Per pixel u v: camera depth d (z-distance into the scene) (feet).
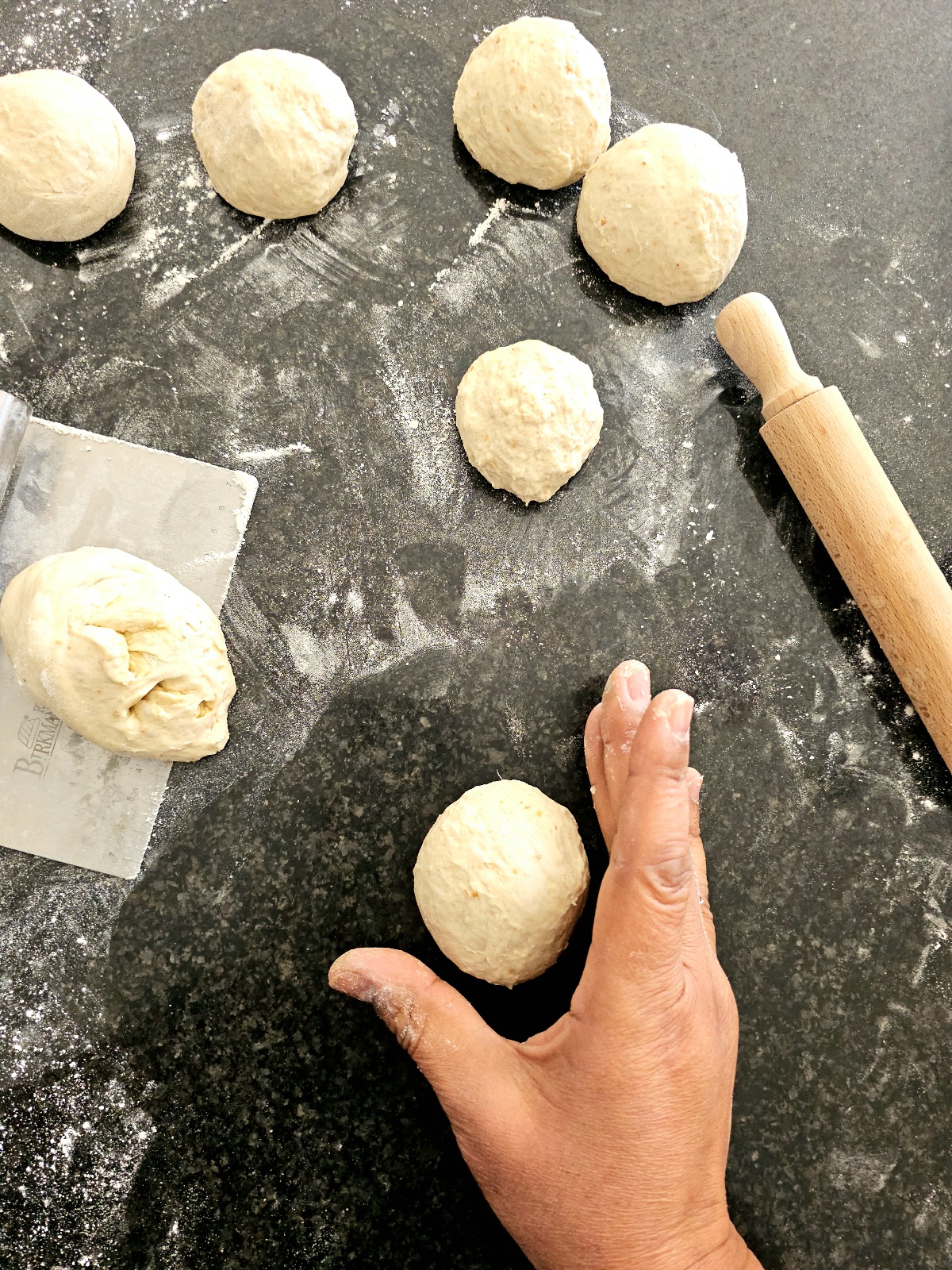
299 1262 0.98
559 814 0.99
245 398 1.04
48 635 0.92
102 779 1.01
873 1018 1.03
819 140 1.08
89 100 0.99
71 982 0.99
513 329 1.06
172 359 1.04
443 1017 0.89
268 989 1.01
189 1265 0.97
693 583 1.06
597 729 1.01
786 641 1.06
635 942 0.81
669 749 0.82
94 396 1.03
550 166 1.01
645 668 1.00
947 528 1.07
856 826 1.05
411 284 1.05
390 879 1.02
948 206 1.09
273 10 1.05
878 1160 1.01
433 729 1.04
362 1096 1.00
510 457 1.00
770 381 0.99
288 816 1.02
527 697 1.05
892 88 1.09
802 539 1.06
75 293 1.04
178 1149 0.99
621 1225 0.82
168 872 1.01
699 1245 0.84
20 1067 0.98
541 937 0.95
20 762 1.00
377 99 1.06
